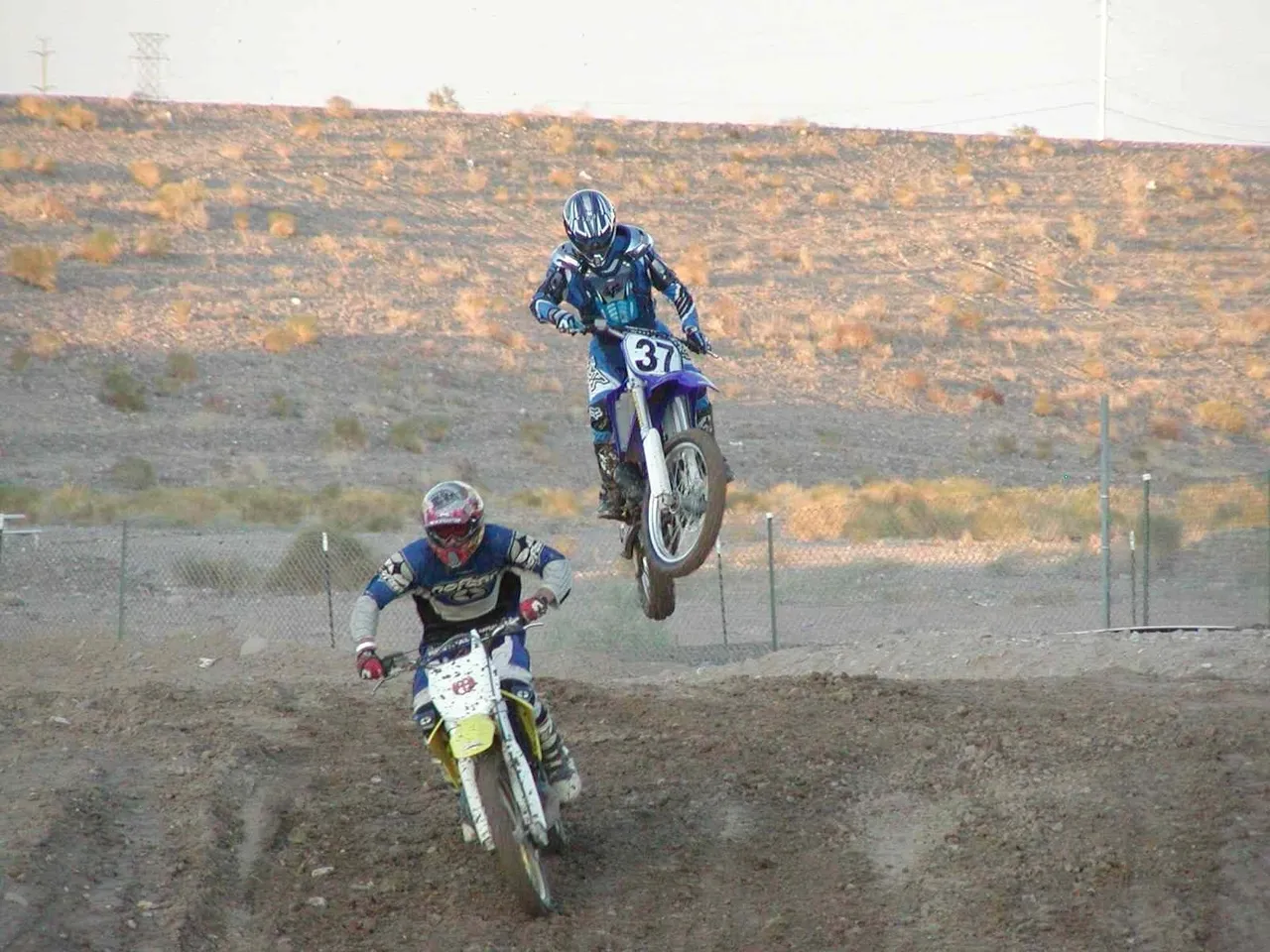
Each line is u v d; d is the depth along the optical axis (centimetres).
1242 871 2083
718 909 2072
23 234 13725
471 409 11506
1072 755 2580
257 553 6475
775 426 11569
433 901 2086
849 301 14938
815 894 2112
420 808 2436
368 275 14200
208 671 4388
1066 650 4141
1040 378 13425
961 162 19925
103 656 4556
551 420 11469
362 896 2098
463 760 2008
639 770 2602
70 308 12194
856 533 7894
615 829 2345
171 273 13400
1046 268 16025
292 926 2006
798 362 13188
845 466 10831
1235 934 1944
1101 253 16825
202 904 2014
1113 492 8175
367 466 10012
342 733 2880
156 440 10056
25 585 5725
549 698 3159
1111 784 2419
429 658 2058
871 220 17550
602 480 2383
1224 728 2670
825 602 5959
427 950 1944
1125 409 12756
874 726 2808
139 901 2006
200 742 2683
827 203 17900
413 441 10519
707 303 14362
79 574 5956
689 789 2492
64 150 16525
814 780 2520
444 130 19262
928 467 11000
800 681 3212
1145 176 19488
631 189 17775
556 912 2048
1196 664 3762
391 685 3912
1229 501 7275
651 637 5066
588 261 2289
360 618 2045
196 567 6084
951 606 5778
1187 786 2388
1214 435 12325
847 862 2217
